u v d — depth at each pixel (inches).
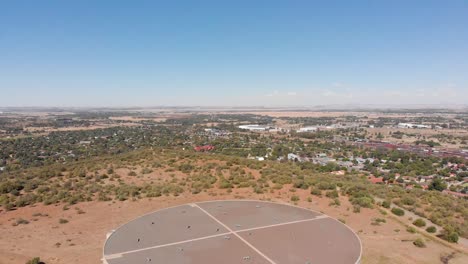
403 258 1056.8
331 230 998.4
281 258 796.0
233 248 856.3
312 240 916.6
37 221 1349.7
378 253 1082.1
